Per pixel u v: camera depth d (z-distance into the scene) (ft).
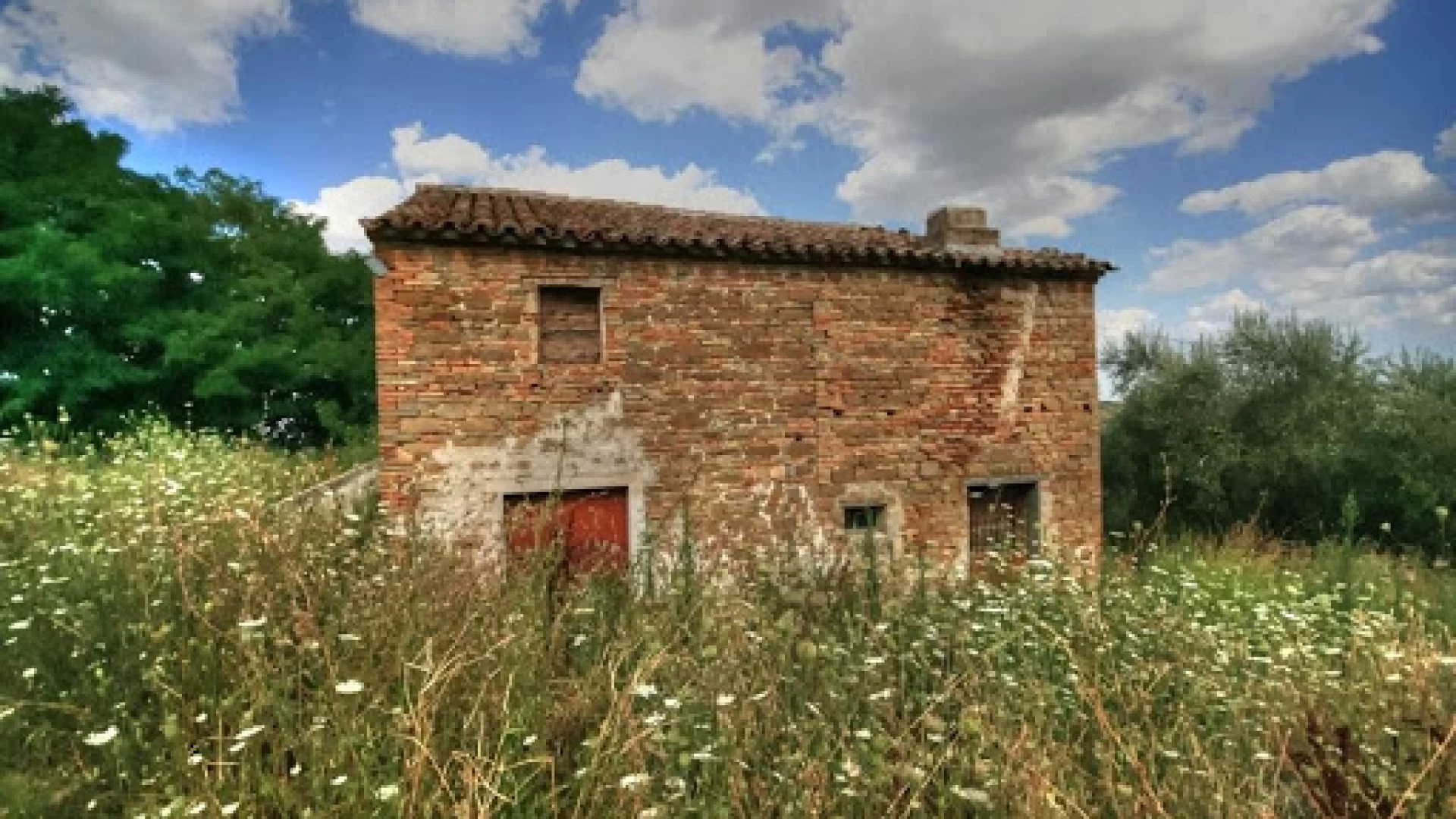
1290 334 44.93
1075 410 30.17
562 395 23.22
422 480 21.62
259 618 10.69
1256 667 12.84
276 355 53.16
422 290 21.72
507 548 19.74
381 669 9.80
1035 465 29.43
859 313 26.99
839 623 14.37
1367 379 44.21
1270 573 24.27
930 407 27.89
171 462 27.14
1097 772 9.49
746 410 25.40
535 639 11.79
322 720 8.54
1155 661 12.23
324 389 60.49
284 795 7.77
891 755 9.27
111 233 48.91
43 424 31.32
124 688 9.53
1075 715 10.36
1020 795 8.17
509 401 22.62
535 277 22.97
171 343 48.47
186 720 8.54
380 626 10.77
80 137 55.42
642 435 24.08
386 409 21.35
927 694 10.63
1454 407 41.60
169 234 54.08
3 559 13.41
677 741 8.65
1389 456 40.93
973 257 27.78
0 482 19.15
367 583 12.75
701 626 12.52
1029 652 13.05
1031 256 29.60
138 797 7.97
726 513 24.94
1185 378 46.06
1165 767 9.54
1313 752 8.72
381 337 21.34
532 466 22.79
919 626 13.19
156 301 54.19
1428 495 38.70
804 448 26.12
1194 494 44.83
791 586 16.53
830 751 9.00
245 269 61.00
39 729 8.76
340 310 66.28
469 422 22.18
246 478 26.55
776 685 10.25
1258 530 38.88
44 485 18.86
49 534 15.31
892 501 27.25
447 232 21.52
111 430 47.21
